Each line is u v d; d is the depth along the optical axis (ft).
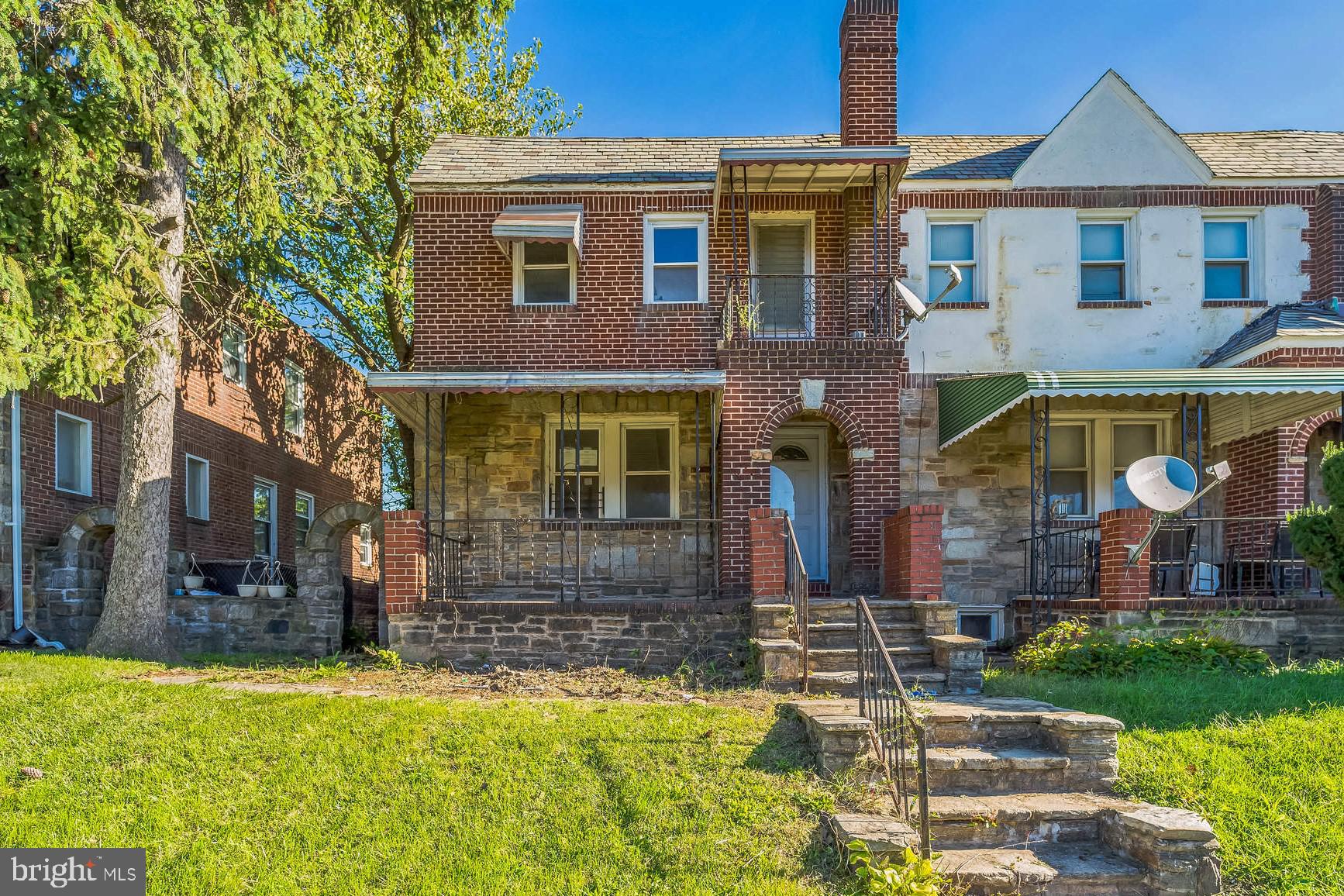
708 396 45.83
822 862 19.48
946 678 29.73
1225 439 44.52
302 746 23.73
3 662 31.42
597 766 22.94
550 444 46.93
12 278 30.71
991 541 44.62
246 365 62.18
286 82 39.11
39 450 42.60
